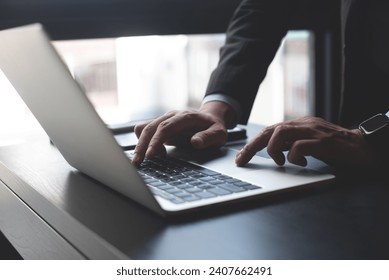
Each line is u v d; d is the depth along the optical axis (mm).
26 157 993
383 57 1054
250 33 1189
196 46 2504
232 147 1011
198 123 972
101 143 620
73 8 1903
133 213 636
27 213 814
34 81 696
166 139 904
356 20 1071
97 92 2344
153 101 2578
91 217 622
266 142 840
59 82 594
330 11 2375
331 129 838
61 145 843
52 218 695
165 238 552
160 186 712
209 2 2129
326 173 781
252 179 746
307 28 2367
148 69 2514
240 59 1157
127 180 634
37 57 604
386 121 829
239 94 1124
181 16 2090
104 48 2270
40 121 851
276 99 2762
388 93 1063
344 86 1115
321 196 693
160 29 2061
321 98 2557
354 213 622
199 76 2607
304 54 2541
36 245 786
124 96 2463
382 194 696
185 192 682
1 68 839
